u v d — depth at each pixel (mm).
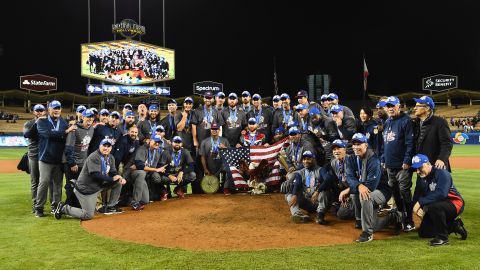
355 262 5227
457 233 6316
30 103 52250
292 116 11281
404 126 6863
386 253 5598
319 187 7441
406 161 6754
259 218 7898
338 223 7492
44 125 8453
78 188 8086
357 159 6762
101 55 40375
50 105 8586
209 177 10922
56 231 7145
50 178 8555
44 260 5512
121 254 5742
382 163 7727
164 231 7008
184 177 10422
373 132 8172
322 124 9234
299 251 5750
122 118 11047
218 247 6047
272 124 11719
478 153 26938
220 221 7680
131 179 9289
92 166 8062
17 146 37094
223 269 5051
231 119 11406
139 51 42031
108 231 7117
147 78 42500
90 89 40812
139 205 8984
